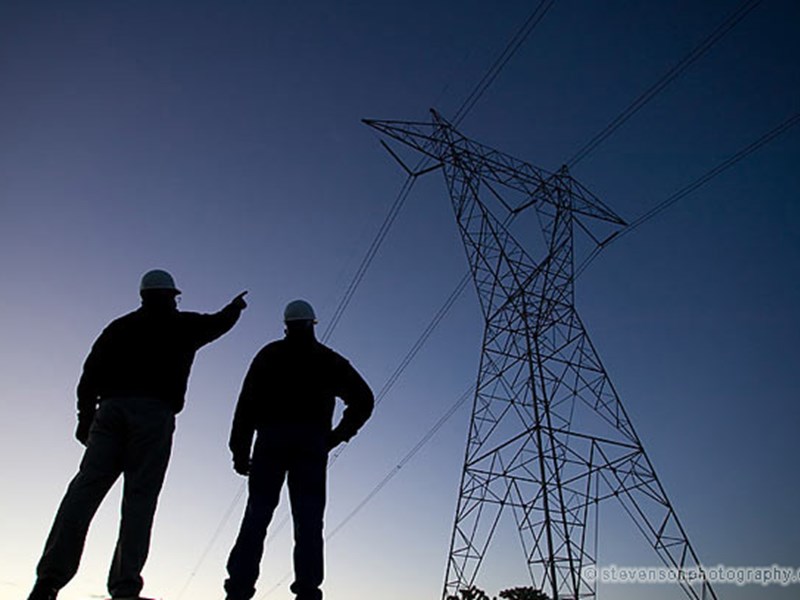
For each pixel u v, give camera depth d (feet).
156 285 19.31
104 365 17.94
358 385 19.85
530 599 88.84
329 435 19.16
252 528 17.31
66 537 15.83
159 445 17.52
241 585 16.83
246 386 18.93
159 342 18.47
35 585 15.39
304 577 16.84
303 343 19.62
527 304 101.35
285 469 18.35
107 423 17.26
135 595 16.01
